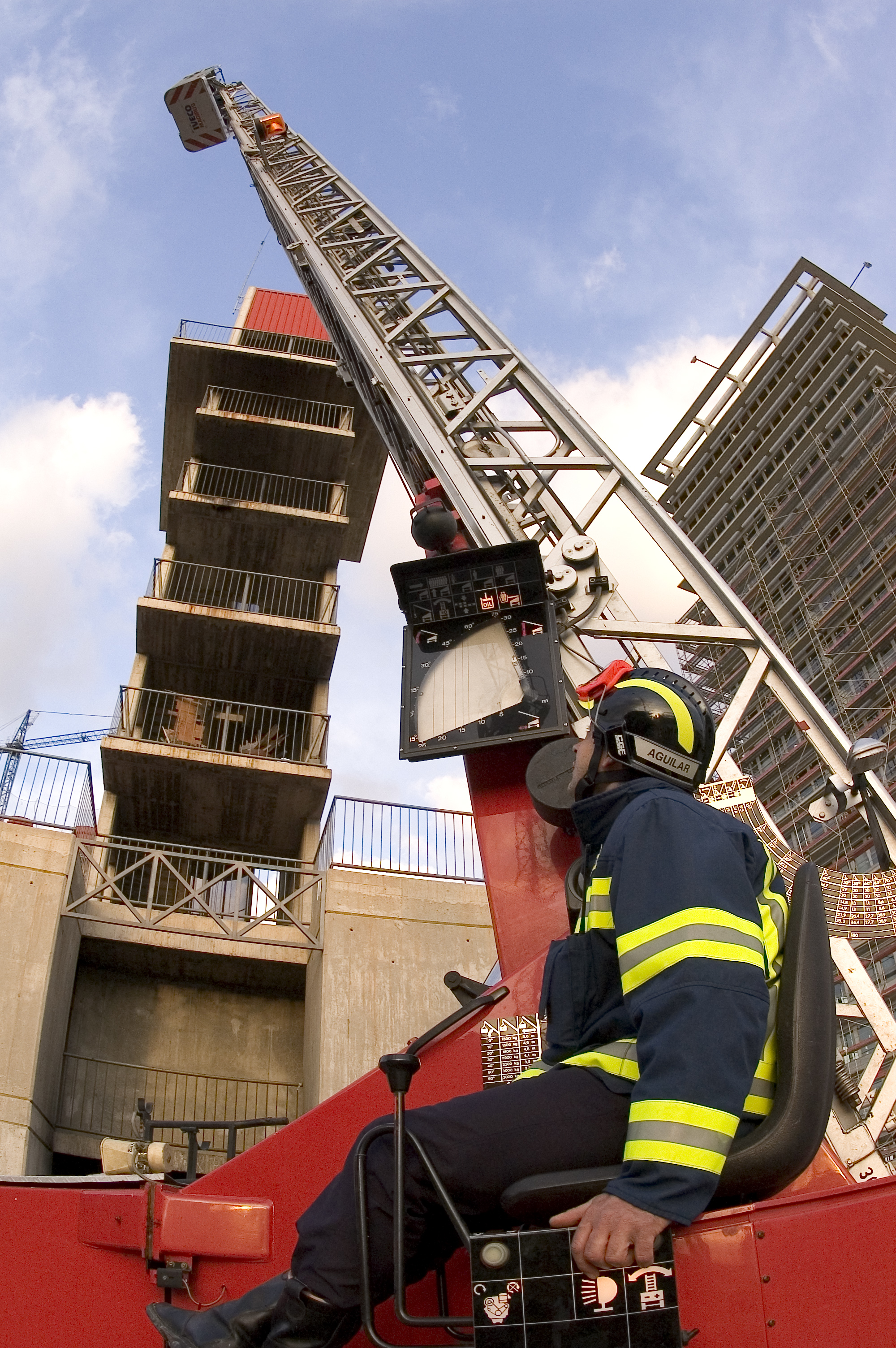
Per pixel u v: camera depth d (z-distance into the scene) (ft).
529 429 19.92
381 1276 6.35
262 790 69.72
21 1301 8.54
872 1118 11.43
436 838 59.00
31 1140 45.98
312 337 95.66
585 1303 5.51
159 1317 7.29
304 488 88.28
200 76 58.54
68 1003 55.01
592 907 6.93
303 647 76.48
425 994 53.93
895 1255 5.78
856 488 139.23
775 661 14.52
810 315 157.69
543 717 13.25
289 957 58.70
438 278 25.52
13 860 51.90
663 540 16.76
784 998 6.67
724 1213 6.08
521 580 14.23
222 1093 59.98
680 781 7.85
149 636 75.87
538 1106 6.48
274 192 40.88
